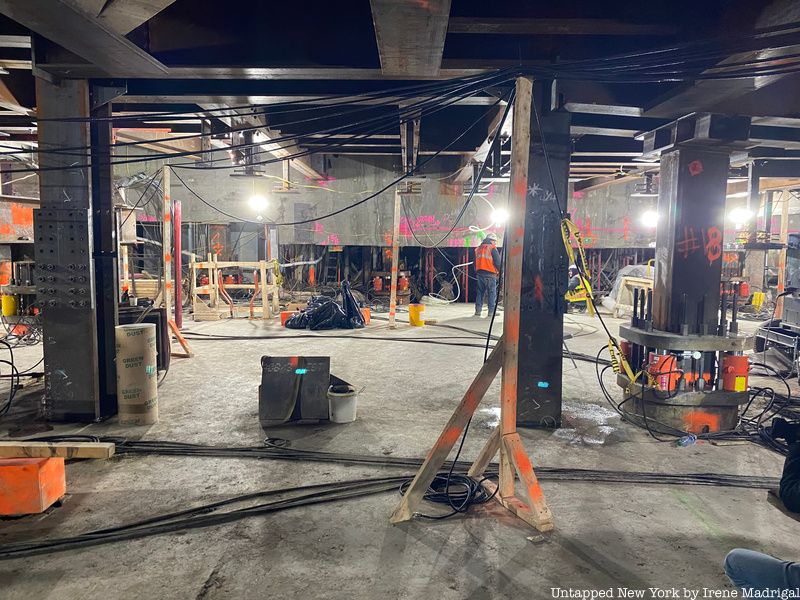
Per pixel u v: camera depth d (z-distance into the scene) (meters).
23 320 5.79
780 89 3.57
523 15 2.99
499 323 8.93
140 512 2.58
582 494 2.81
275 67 3.35
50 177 3.79
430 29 2.55
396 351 6.56
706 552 2.27
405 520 2.52
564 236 3.52
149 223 10.96
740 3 2.81
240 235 11.54
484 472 3.06
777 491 2.81
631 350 4.22
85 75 3.63
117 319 4.09
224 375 5.30
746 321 9.50
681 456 3.36
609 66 2.67
